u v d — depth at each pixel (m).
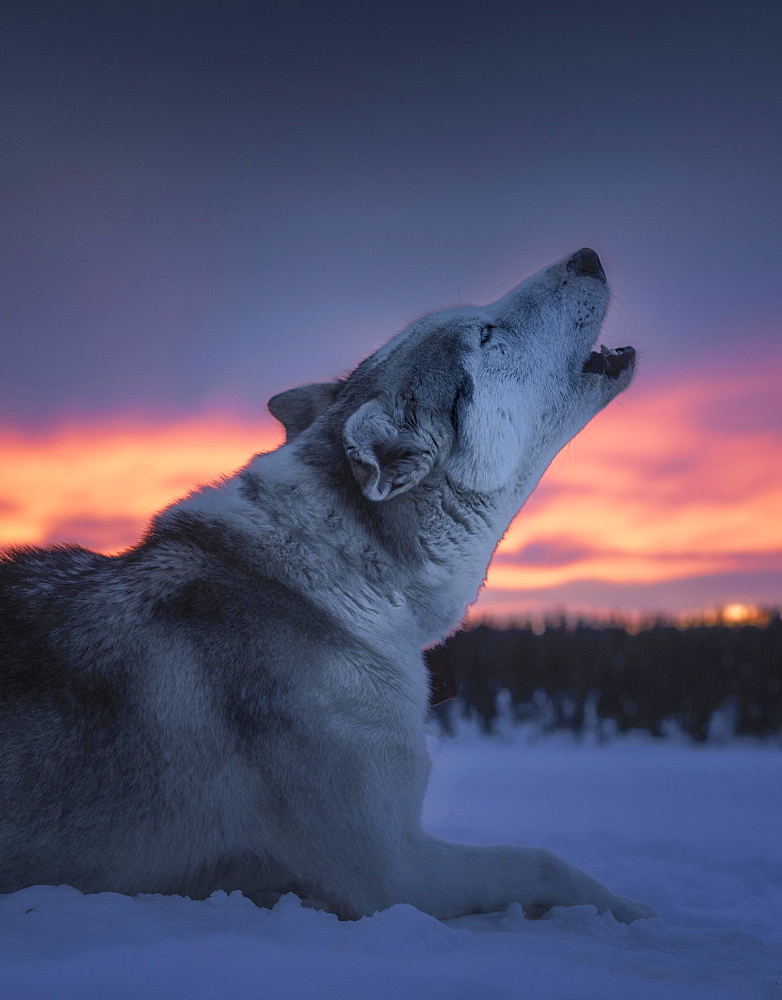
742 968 2.60
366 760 3.13
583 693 30.17
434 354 3.79
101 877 2.96
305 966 2.02
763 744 27.25
